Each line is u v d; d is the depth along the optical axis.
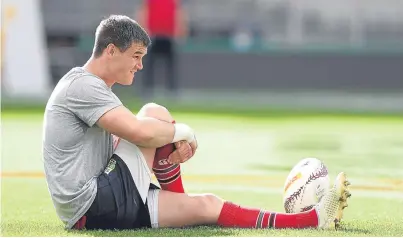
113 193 12.65
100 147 12.92
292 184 13.43
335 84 54.06
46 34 58.28
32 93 52.06
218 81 53.81
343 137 33.56
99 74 13.01
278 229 12.98
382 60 53.88
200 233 12.59
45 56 52.66
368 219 14.81
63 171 12.75
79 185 12.72
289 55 53.88
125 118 12.62
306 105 51.50
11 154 26.94
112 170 12.79
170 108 46.25
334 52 53.91
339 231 13.05
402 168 23.58
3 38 51.25
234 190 18.98
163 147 12.91
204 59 53.47
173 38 50.38
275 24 61.72
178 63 53.38
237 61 53.75
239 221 13.12
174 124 12.94
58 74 56.75
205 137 33.06
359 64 53.91
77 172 12.74
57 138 12.80
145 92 51.44
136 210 12.78
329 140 32.31
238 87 53.88
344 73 53.97
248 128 37.12
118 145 12.99
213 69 53.66
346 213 15.56
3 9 51.31
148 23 50.19
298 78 54.00
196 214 12.99
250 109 47.72
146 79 51.25
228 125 38.28
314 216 13.09
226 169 23.25
